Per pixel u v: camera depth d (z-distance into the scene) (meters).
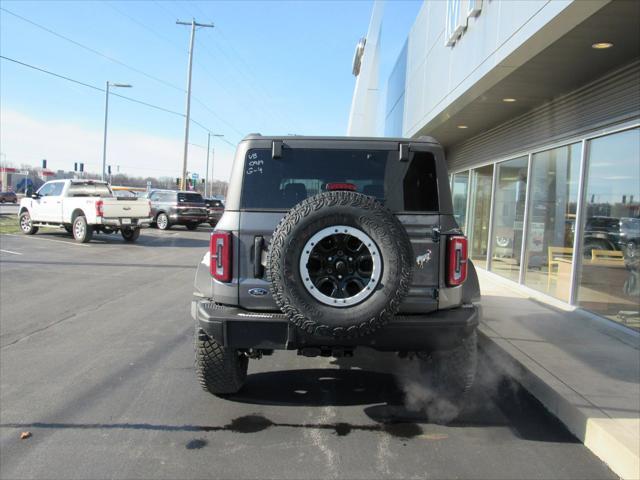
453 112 11.33
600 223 7.86
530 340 6.41
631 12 5.64
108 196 20.31
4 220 27.22
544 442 4.03
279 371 5.62
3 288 10.17
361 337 3.90
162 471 3.47
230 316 3.93
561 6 5.65
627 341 6.40
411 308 4.06
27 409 4.48
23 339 6.73
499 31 7.61
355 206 3.66
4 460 3.59
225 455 3.71
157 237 22.80
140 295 9.78
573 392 4.59
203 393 4.90
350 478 3.42
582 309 8.20
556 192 9.34
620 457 3.54
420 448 3.88
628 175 7.18
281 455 3.72
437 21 12.03
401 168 4.23
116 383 5.13
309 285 3.67
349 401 4.78
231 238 4.08
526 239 10.59
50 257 14.78
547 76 8.09
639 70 6.92
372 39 20.39
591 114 8.14
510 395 5.02
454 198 17.03
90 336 6.89
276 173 4.24
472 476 3.48
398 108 19.78
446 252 4.11
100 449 3.77
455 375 4.50
